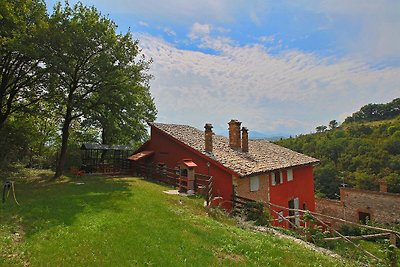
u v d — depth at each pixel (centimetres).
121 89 2108
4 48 1795
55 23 1873
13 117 2531
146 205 1287
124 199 1379
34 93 2175
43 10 1959
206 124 2008
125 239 855
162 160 2378
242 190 1775
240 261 798
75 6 2028
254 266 772
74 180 2042
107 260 716
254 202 1564
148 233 927
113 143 3441
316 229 1254
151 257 756
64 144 2197
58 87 2105
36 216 1035
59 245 782
